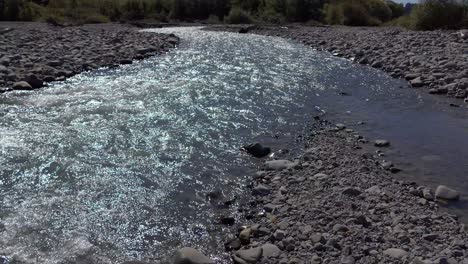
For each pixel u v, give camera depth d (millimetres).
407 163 6691
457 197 5516
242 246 4508
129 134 7457
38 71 11211
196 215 5105
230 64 14078
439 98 10461
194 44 18797
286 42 20312
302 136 7871
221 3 36375
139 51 15297
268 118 8781
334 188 5594
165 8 36125
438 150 7258
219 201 5438
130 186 5688
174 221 4965
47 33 18969
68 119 8039
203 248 4496
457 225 4766
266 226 4836
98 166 6195
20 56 12664
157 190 5633
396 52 15430
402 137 7879
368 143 7555
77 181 5738
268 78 12242
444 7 21969
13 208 5023
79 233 4625
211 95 10156
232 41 20188
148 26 28172
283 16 34781
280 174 6148
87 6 33562
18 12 28438
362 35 20422
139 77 11680
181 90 10391
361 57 15578
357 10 31906
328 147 7277
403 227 4633
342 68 14000
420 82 11625
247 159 6758
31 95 9539
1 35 17344
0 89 9711
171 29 26328
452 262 3914
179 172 6164
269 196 5543
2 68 11055
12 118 7988
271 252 4266
